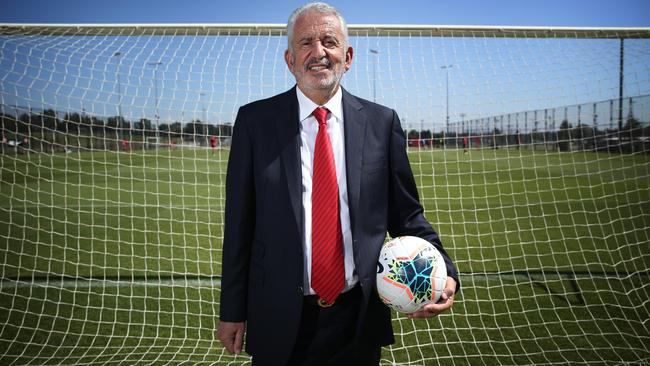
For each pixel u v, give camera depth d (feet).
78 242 19.90
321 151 4.68
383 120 5.10
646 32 11.39
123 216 26.16
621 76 14.79
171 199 32.14
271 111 4.94
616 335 10.49
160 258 17.47
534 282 14.52
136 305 12.62
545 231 22.18
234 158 4.99
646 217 24.94
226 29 11.12
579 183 38.96
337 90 4.99
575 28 11.53
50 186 36.86
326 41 4.63
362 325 4.68
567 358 9.37
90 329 10.97
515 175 45.32
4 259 17.03
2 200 30.27
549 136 71.36
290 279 4.59
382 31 11.39
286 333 4.62
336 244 4.62
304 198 4.73
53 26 10.55
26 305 12.43
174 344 10.24
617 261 16.92
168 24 10.89
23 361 9.18
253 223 5.09
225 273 4.98
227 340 5.05
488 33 11.57
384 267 4.96
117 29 10.85
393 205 5.43
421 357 9.57
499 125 52.08
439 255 5.14
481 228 23.12
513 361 9.29
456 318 11.69
